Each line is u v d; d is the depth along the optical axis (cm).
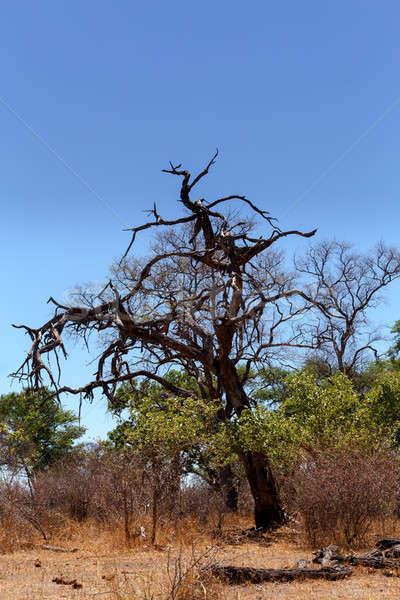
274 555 1277
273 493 1970
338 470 1333
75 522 1770
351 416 1816
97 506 1809
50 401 2875
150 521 1591
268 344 2522
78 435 3444
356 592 830
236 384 2208
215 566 912
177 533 1583
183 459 1753
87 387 2227
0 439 2000
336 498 1300
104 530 1698
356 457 1462
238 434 1886
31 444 2369
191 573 811
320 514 1325
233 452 1966
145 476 1655
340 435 1672
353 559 1027
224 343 2172
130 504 1609
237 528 1953
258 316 2206
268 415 1838
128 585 883
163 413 1792
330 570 957
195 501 1856
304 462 1566
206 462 2072
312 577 943
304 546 1365
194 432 1736
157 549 1406
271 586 891
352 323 3566
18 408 3159
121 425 2352
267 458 1888
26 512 1666
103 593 842
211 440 1830
